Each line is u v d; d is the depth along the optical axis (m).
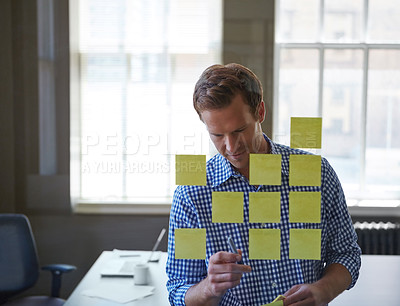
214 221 1.34
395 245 1.65
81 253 1.82
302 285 1.24
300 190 1.34
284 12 1.69
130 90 1.75
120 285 1.67
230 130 1.31
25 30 1.79
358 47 1.67
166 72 1.74
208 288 1.21
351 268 1.26
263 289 1.30
